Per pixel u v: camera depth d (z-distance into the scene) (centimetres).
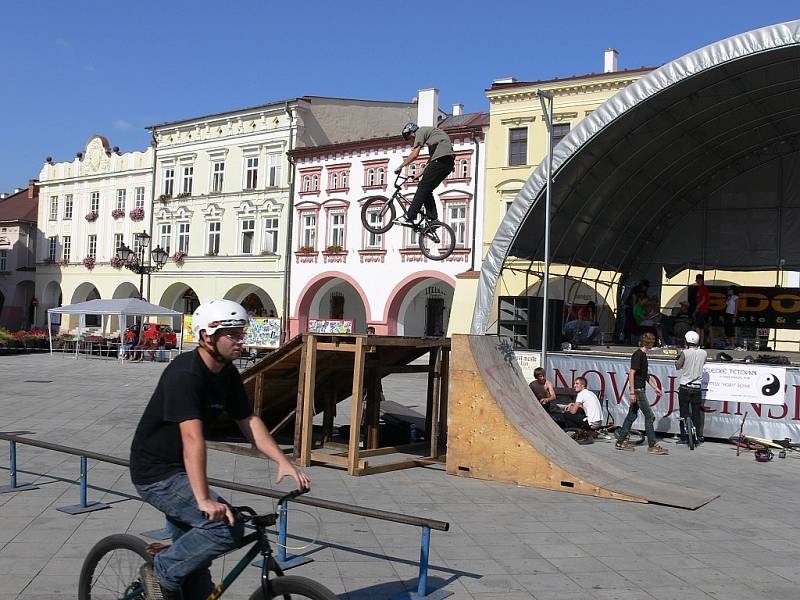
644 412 1420
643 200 2297
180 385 402
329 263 4116
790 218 2436
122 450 1198
